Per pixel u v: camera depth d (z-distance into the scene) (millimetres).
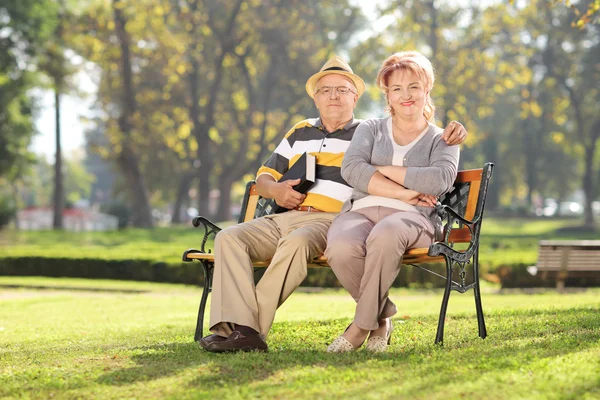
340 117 4641
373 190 4070
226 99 40156
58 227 41312
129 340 5258
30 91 35406
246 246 4082
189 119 39969
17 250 17953
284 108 40750
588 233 40094
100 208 55406
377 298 3756
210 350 3898
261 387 3064
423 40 34906
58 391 3207
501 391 2812
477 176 4367
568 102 41281
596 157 52062
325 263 4203
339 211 4406
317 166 4551
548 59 40375
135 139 35281
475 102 34406
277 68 38469
